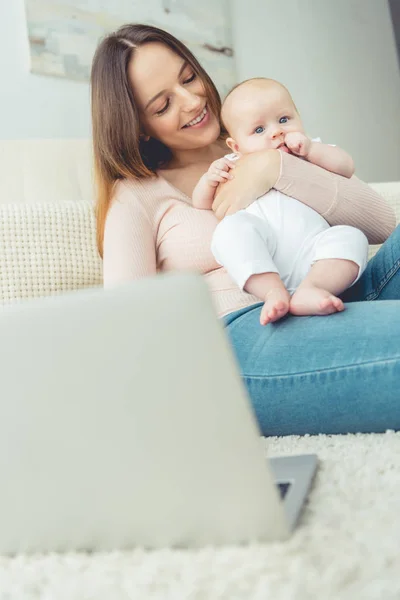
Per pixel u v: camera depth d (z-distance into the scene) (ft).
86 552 2.07
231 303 4.17
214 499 1.90
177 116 4.71
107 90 4.68
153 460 1.88
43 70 8.35
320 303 3.53
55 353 1.82
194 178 4.89
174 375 1.79
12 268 5.13
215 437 1.84
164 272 4.62
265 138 4.56
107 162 4.72
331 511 2.12
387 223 4.45
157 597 1.71
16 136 8.15
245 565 1.77
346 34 13.39
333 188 4.24
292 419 3.56
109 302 1.78
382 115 14.11
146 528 1.98
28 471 1.97
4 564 2.06
